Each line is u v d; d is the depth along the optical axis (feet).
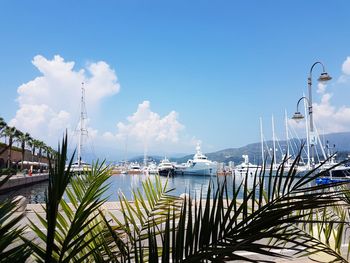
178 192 112.47
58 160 4.20
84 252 7.63
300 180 5.01
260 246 4.23
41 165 301.43
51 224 4.02
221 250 4.13
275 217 4.42
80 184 7.70
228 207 4.87
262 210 4.71
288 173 5.07
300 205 4.53
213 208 4.80
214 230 4.69
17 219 4.75
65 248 4.92
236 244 4.15
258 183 5.15
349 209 9.93
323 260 11.26
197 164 340.59
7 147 5.53
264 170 5.14
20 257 4.57
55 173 4.15
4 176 5.27
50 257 4.00
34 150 296.10
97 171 8.48
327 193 4.76
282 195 4.95
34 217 31.99
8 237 4.74
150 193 9.11
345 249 15.03
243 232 4.49
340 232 9.25
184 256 4.76
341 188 6.35
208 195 4.88
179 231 4.75
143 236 7.56
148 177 9.32
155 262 4.76
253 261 4.20
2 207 5.27
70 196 7.25
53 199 4.04
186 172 351.87
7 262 4.48
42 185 235.20
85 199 7.13
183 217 4.87
